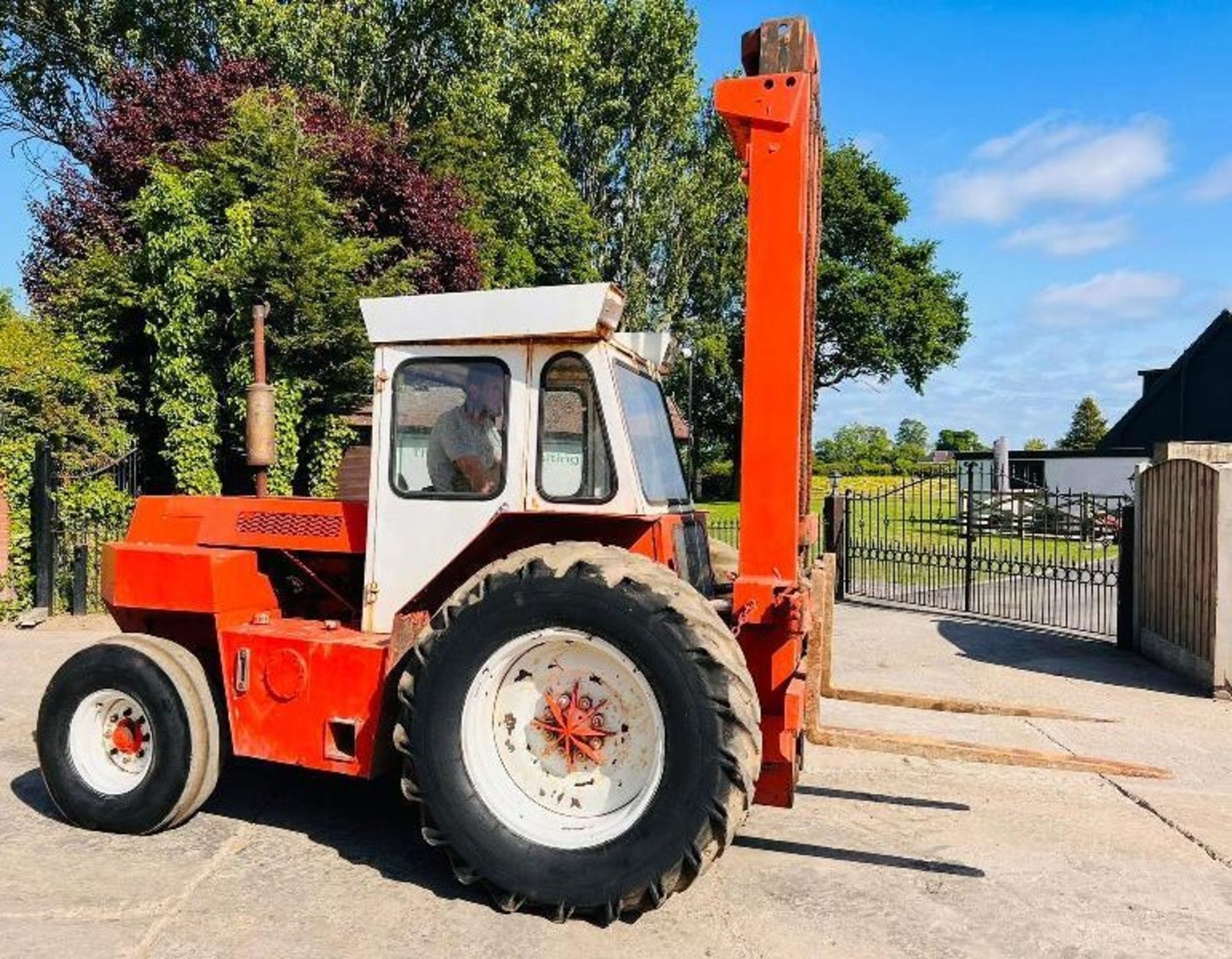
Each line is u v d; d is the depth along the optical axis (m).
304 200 12.57
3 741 5.58
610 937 3.24
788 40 3.61
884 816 4.58
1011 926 3.43
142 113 15.05
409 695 3.50
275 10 18.12
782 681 3.64
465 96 20.02
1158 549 8.57
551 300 3.70
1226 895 3.76
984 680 7.88
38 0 20.39
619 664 3.32
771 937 3.28
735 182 32.09
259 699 3.96
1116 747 5.95
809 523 4.50
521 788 3.49
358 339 12.84
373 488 4.01
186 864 3.80
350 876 3.71
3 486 9.89
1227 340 28.55
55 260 15.55
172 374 12.34
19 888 3.55
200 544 4.57
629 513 3.67
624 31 30.48
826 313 39.25
